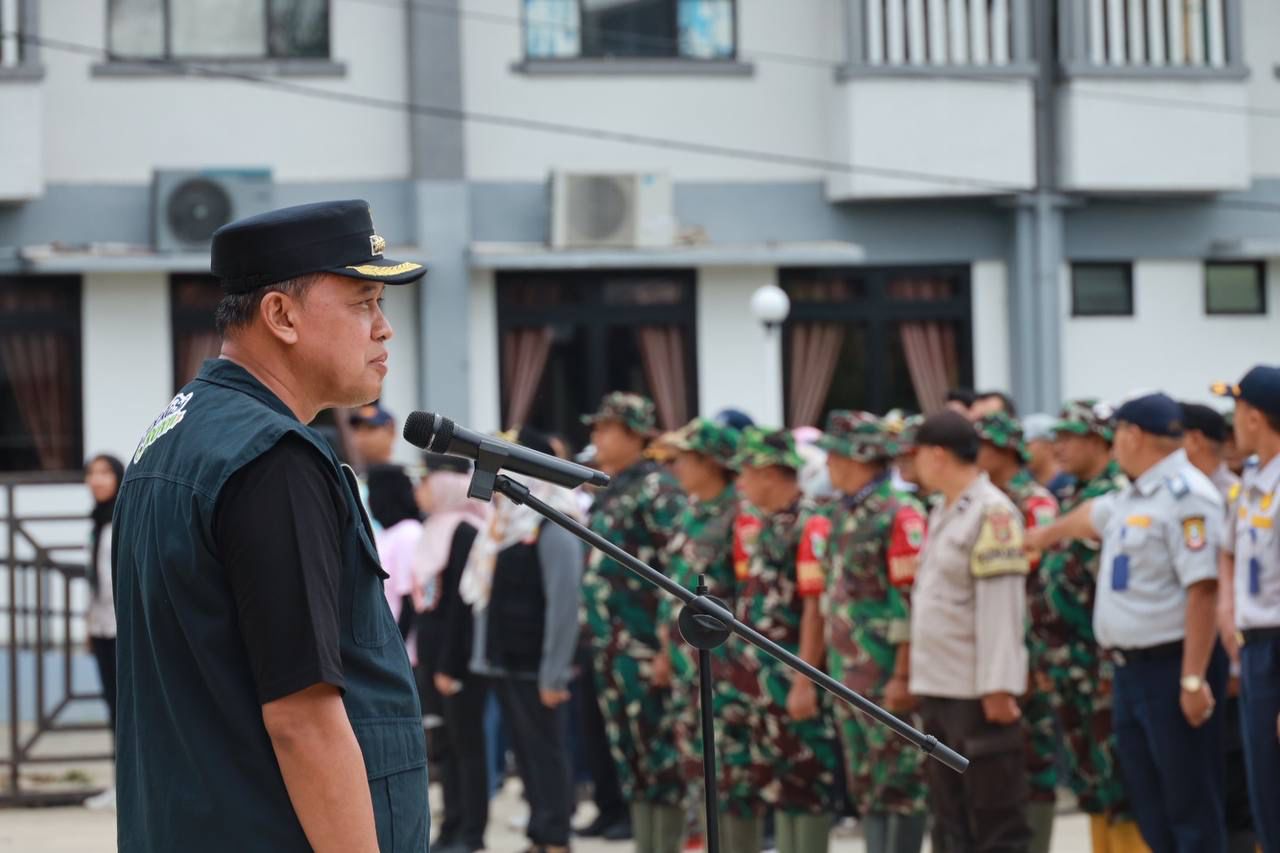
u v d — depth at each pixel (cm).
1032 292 1931
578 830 1150
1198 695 791
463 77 1867
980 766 813
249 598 357
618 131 1898
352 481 389
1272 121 2003
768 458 905
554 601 981
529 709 1002
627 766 970
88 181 1805
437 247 1833
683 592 462
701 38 1920
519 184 1878
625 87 1898
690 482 946
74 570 1284
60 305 1788
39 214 1795
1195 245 1991
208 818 365
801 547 898
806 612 896
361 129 1850
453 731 1070
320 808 357
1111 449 982
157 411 1794
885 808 869
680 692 922
